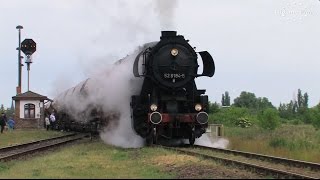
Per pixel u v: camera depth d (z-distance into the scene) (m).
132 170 14.02
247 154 18.41
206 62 23.09
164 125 21.94
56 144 25.86
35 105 51.06
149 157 17.44
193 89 22.92
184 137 22.58
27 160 19.12
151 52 22.52
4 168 16.88
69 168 14.82
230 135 31.11
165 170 14.00
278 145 23.28
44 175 13.23
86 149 21.44
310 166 15.37
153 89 22.50
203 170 13.78
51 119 47.25
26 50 55.44
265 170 13.72
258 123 43.09
